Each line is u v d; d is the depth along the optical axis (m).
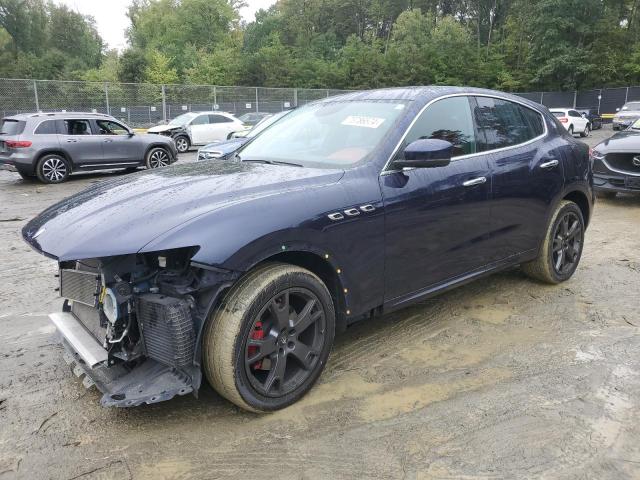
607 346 3.80
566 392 3.19
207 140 21.41
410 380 3.33
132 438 2.74
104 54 84.62
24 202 10.42
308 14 88.00
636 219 8.12
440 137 3.79
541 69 50.66
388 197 3.32
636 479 2.46
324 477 2.46
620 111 34.38
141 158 14.95
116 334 2.70
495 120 4.32
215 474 2.48
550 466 2.54
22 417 2.92
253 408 2.83
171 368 2.78
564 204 4.85
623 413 2.97
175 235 2.54
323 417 2.92
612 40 51.62
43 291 5.03
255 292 2.70
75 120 13.67
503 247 4.26
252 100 28.73
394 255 3.39
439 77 52.03
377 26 88.50
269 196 2.89
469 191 3.83
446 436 2.76
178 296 2.64
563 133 5.05
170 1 75.19
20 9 73.81
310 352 3.04
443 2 83.44
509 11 71.75
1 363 3.55
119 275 2.68
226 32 74.62
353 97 4.18
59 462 2.56
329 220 2.99
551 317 4.32
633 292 4.89
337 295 3.18
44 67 56.50
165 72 50.94
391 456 2.61
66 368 3.49
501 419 2.91
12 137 12.88
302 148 3.76
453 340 3.90
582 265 5.74
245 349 2.72
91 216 2.80
